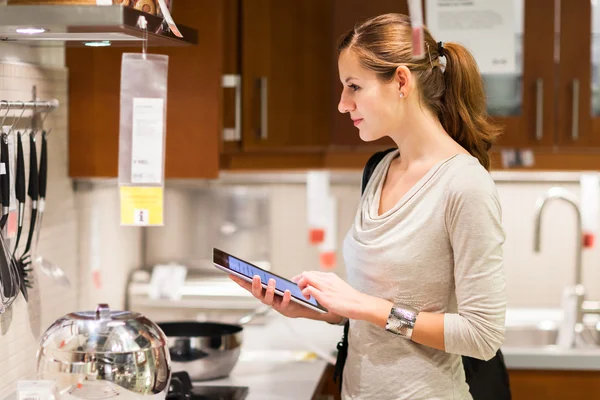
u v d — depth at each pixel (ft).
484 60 9.23
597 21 9.27
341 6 9.26
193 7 8.14
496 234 5.69
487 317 5.63
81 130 8.28
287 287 6.48
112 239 10.03
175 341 7.63
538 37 9.30
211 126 8.23
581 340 10.08
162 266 11.14
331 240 10.97
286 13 9.10
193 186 11.34
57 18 5.53
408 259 5.86
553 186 11.04
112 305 10.12
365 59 5.95
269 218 11.36
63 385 5.60
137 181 6.50
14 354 6.85
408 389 5.99
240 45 8.96
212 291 10.88
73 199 8.46
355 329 6.26
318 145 9.42
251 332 10.05
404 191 6.13
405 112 6.04
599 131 9.32
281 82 9.12
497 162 7.14
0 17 5.56
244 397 7.31
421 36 5.29
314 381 7.92
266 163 9.43
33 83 7.31
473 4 9.21
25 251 6.89
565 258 11.12
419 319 5.77
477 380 6.79
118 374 5.60
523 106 9.37
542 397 8.97
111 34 6.24
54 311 7.82
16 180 6.61
